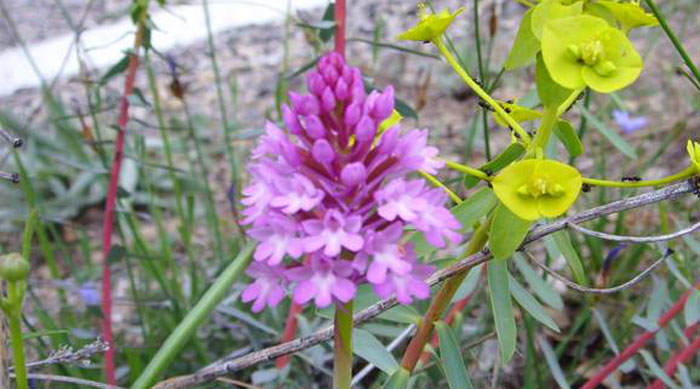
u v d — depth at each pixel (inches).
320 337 6.5
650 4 5.8
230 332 10.5
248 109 17.6
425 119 16.1
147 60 10.1
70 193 15.4
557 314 10.6
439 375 8.4
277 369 8.8
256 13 22.7
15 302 5.0
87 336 9.3
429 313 6.1
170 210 15.1
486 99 5.6
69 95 18.6
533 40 5.4
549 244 7.1
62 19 23.0
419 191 4.7
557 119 5.6
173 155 16.2
